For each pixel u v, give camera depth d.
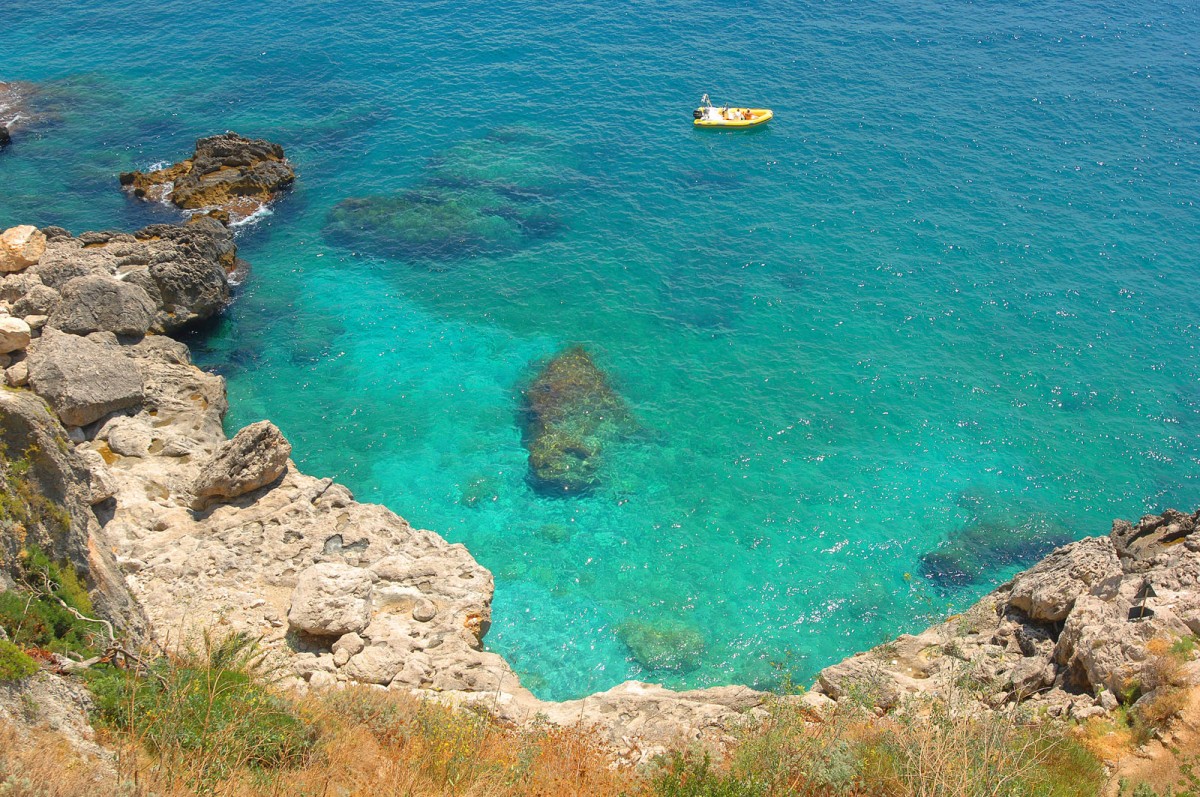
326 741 17.64
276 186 54.75
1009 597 27.80
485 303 46.41
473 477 36.78
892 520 35.44
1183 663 19.97
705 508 35.75
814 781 16.81
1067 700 21.61
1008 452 38.34
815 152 57.50
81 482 21.38
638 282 47.69
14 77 67.19
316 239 51.09
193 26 75.31
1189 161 55.50
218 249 47.12
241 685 17.64
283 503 30.34
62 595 18.69
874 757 17.52
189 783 14.23
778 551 34.16
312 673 23.34
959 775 15.45
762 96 63.44
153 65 69.31
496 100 64.12
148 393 35.56
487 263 49.16
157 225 47.56
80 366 33.38
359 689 21.41
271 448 30.69
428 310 46.03
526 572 33.00
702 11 75.50
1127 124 59.28
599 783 17.98
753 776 16.48
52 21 76.38
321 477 36.62
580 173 56.31
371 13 76.62
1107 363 42.38
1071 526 35.28
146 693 16.53
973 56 67.88
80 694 15.77
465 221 52.19
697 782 16.28
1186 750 18.14
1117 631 21.61
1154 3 76.06
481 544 34.00
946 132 58.91
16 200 52.84
